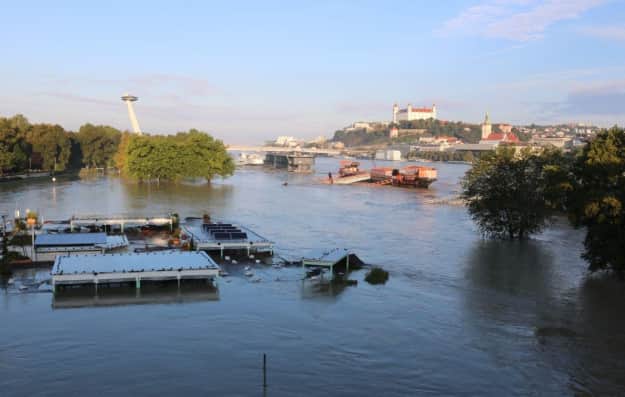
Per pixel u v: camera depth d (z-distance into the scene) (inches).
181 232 3602.4
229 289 2386.8
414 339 1852.9
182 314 2041.1
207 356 1673.2
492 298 2338.8
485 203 3747.5
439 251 3346.5
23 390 1441.9
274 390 1472.7
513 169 3713.1
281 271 2738.7
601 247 2532.0
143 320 1966.0
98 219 3718.0
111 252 2989.7
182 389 1465.3
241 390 1469.0
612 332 1940.2
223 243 3026.6
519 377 1589.6
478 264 2984.7
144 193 6387.8
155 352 1690.5
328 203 5979.3
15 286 2348.7
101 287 2347.4
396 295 2364.7
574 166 2844.5
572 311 2167.8
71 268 2332.7
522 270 2856.8
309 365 1631.4
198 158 7687.0
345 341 1823.3
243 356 1680.6
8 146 7632.9
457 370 1625.2
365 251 3316.9
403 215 5049.2
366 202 6171.3
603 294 2410.2
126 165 7780.5
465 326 1984.5
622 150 2650.1
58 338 1780.3
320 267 2815.0
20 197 5723.4
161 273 2337.6
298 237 3737.7
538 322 2036.2
